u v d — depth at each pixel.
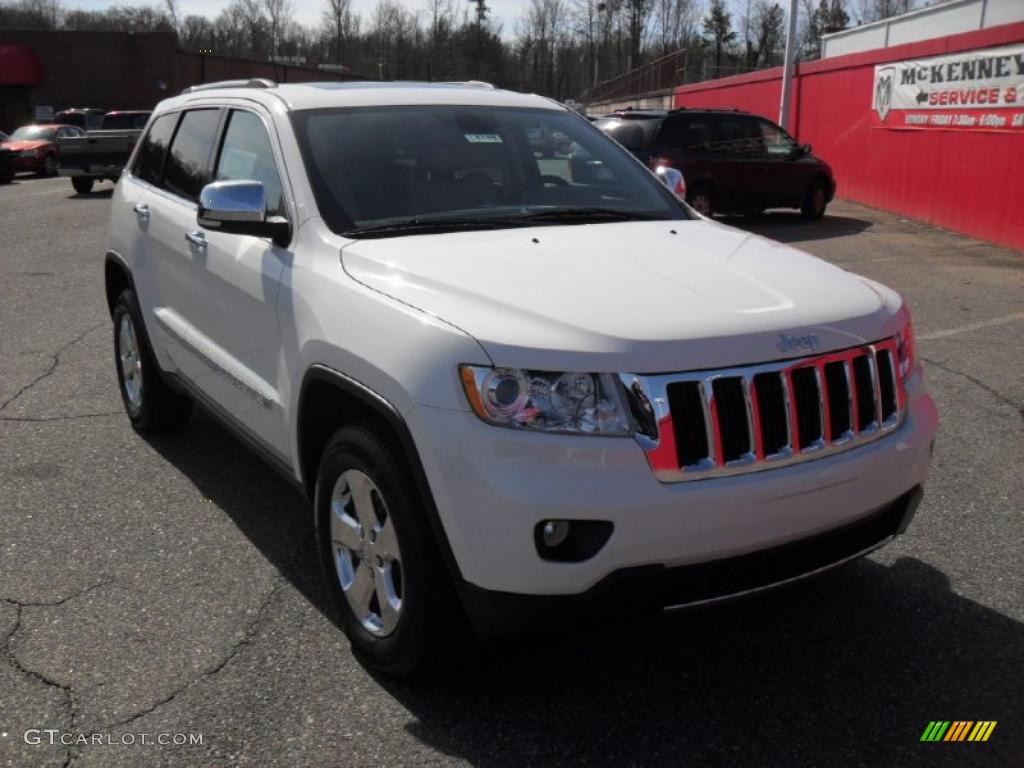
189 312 4.64
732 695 3.20
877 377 3.15
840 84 19.80
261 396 3.86
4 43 48.66
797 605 3.76
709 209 15.30
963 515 4.56
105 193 22.50
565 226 3.88
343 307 3.28
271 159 4.07
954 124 14.86
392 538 3.11
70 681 3.26
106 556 4.15
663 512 2.72
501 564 2.75
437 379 2.84
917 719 3.07
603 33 69.44
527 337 2.81
